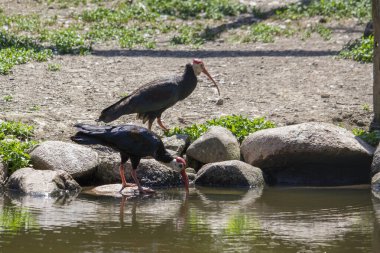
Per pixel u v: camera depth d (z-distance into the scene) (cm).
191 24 2588
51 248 966
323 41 2373
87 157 1403
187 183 1362
